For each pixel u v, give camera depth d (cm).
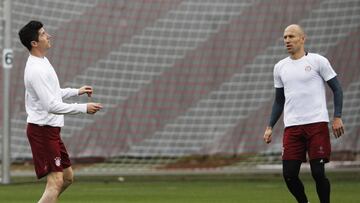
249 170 5544
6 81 4906
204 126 6112
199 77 6178
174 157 6053
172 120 6131
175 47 6222
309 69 2909
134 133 6097
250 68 6169
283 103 3028
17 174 5472
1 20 5872
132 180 5316
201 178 5409
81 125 6041
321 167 2889
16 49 5959
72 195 4138
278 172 5556
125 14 6234
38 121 2570
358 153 5928
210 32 6234
